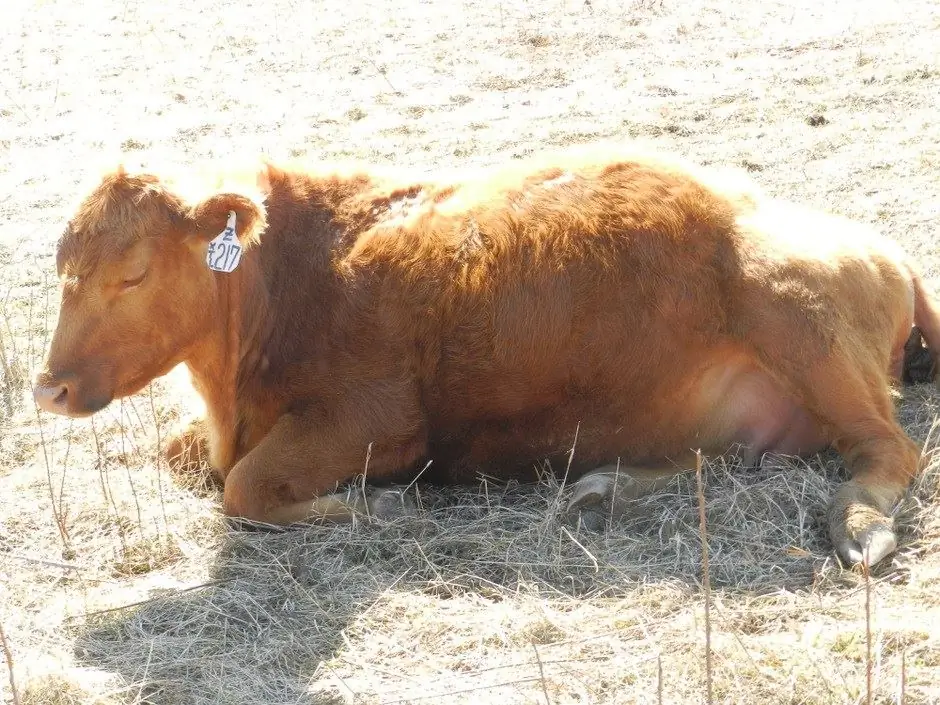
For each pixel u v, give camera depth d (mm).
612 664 3822
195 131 10570
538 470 5242
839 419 4930
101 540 4922
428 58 12242
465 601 4328
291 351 5121
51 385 4539
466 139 9977
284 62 12414
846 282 5051
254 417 5246
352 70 12047
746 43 11984
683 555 4504
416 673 3914
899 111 9742
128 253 4605
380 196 5387
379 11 14000
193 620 4281
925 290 5734
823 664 3721
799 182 8391
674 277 5000
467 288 5027
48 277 7922
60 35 13781
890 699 3541
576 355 5020
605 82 11211
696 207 5105
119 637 4188
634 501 4852
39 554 4840
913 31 11836
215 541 4895
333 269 5148
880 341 5195
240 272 5059
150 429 5945
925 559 4383
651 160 5344
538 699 3680
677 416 5105
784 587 4266
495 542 4688
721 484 4973
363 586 4445
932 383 5770
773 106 10172
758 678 3686
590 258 5031
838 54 11398
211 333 5016
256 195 4863
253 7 14508
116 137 10539
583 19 13164
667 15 13039
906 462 4824
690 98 10602
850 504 4531
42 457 5688
